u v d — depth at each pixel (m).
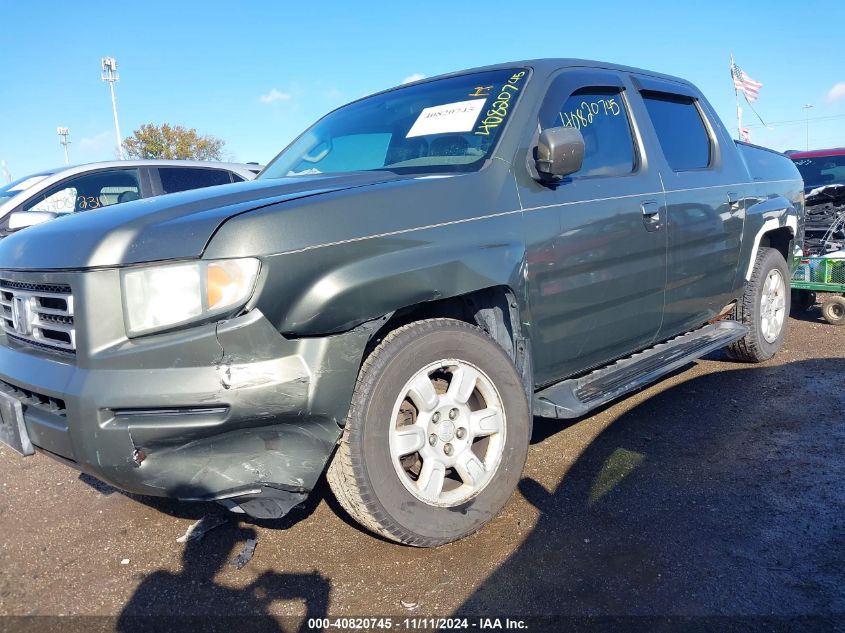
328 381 2.35
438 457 2.71
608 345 3.59
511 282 2.89
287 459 2.36
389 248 2.54
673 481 3.28
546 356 3.20
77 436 2.30
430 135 3.42
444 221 2.73
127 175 7.54
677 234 3.91
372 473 2.49
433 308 3.00
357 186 2.72
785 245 5.52
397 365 2.55
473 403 2.93
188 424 2.23
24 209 6.80
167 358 2.24
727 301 4.70
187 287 2.26
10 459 3.97
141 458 2.27
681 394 4.58
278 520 3.08
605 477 3.35
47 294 2.51
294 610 2.41
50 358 2.51
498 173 3.03
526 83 3.42
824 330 6.57
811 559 2.57
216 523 3.07
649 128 3.98
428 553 2.74
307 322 2.31
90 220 2.61
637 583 2.46
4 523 3.17
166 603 2.49
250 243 2.26
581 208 3.29
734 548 2.67
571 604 2.36
